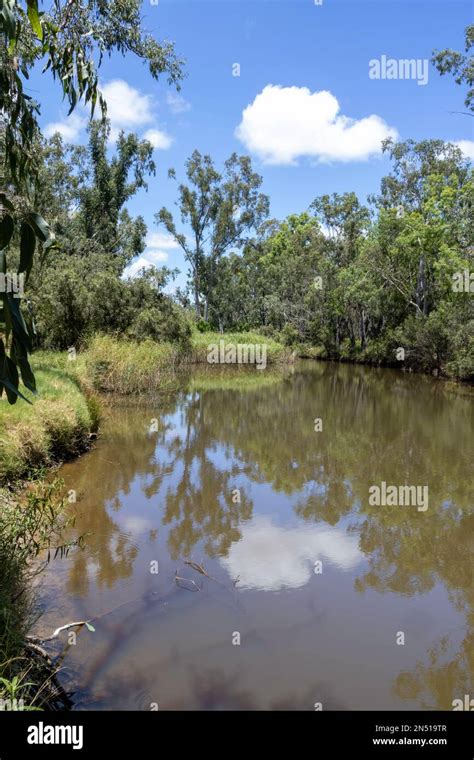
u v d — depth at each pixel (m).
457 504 7.11
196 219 38.47
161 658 3.49
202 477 7.99
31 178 3.05
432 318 24.62
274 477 8.22
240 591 4.49
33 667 3.10
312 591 4.59
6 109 2.53
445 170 27.94
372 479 8.25
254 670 3.44
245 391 18.92
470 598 4.61
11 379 1.89
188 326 24.78
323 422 13.28
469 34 14.93
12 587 3.59
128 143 29.23
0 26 2.06
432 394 19.36
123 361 14.48
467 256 23.20
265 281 41.97
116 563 4.86
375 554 5.46
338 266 36.25
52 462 7.43
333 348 36.78
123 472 7.84
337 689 3.33
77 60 3.23
